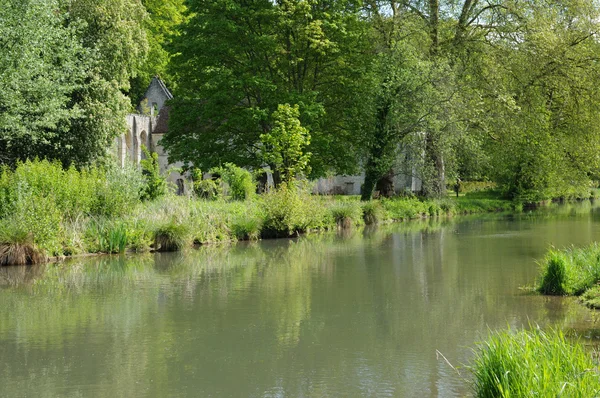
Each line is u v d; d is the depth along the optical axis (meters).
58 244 19.41
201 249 21.92
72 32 28.16
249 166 36.16
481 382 6.17
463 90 34.50
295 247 22.52
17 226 18.81
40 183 21.16
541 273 14.46
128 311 12.11
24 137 28.84
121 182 23.22
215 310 12.16
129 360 9.05
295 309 12.26
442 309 12.12
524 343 6.34
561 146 28.03
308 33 33.28
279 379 8.20
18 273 16.70
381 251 21.19
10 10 23.73
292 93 34.38
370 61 36.34
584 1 32.12
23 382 8.13
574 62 31.34
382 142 35.31
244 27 34.34
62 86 26.67
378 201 34.91
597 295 12.56
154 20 60.38
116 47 32.91
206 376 8.34
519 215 38.47
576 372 5.77
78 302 12.97
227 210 25.64
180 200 25.55
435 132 34.78
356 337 10.21
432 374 8.33
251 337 10.25
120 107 33.47
